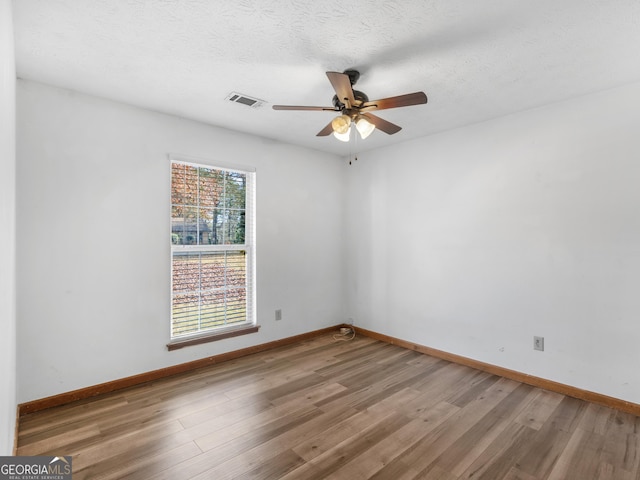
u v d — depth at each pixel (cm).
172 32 194
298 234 424
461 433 225
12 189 185
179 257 331
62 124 263
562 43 204
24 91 247
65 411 251
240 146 368
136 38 199
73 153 267
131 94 275
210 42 204
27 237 247
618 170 260
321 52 214
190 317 338
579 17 180
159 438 218
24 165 246
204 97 281
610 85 259
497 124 326
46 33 193
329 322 461
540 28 190
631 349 254
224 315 364
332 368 336
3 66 127
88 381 274
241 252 379
